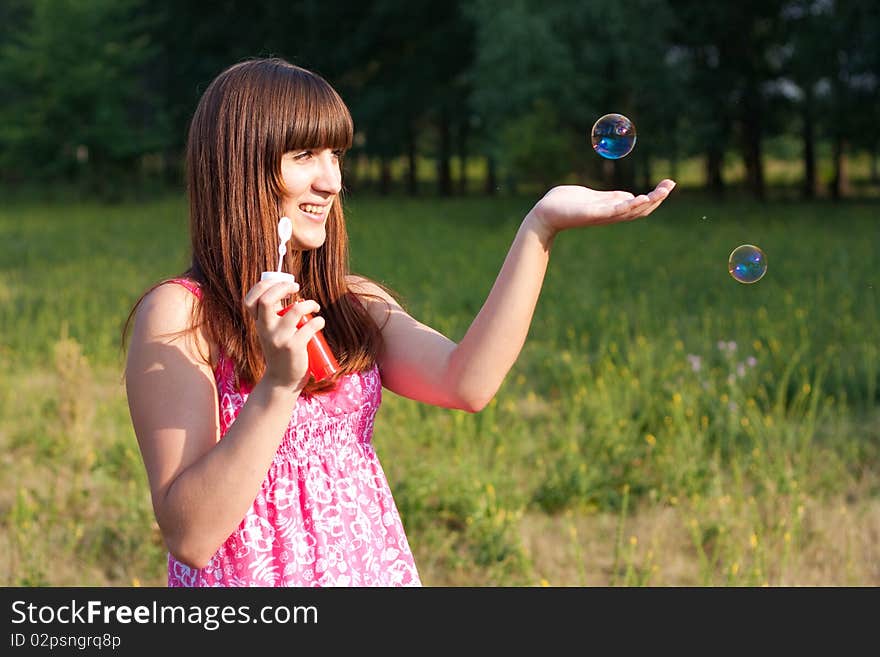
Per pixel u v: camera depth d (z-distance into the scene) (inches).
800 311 382.3
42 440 277.1
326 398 83.5
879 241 682.8
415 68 1583.4
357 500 84.7
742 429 263.3
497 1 1103.0
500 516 216.4
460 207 1284.4
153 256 732.7
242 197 81.0
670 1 1227.2
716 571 203.8
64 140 1638.8
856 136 1209.4
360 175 2304.4
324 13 1590.8
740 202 1290.6
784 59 1331.2
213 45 1748.3
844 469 249.3
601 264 596.4
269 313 68.9
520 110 1081.4
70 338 409.7
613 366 319.0
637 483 245.6
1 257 734.5
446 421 286.4
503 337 83.3
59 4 1604.3
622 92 1096.2
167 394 76.9
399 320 91.7
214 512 69.9
